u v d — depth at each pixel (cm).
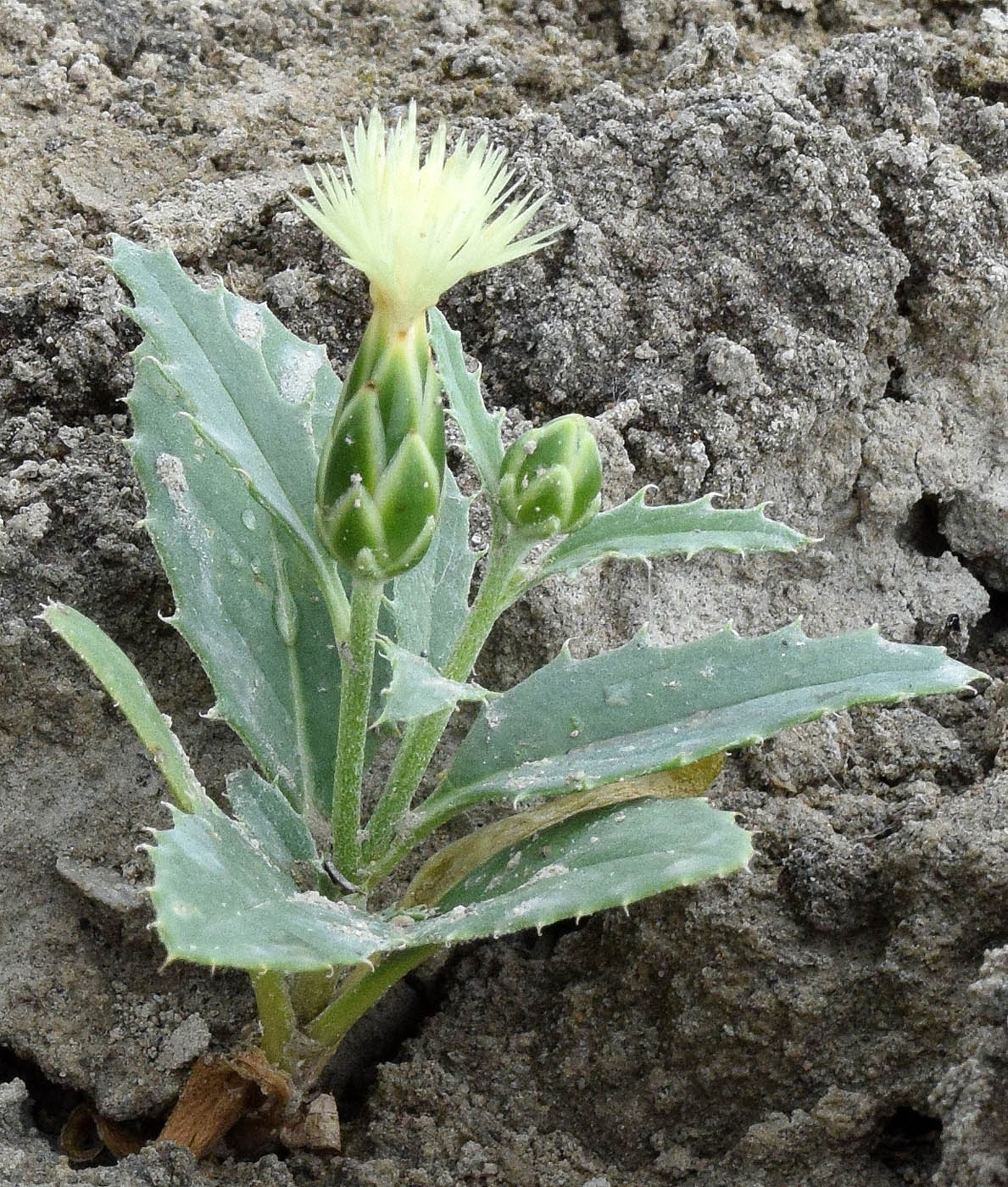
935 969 17
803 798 19
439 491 15
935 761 20
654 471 21
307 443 16
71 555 20
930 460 22
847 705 15
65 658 19
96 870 19
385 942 14
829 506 22
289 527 15
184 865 14
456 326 22
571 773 16
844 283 22
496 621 20
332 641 18
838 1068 17
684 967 18
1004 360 22
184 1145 17
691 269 22
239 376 16
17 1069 18
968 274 22
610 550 16
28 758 19
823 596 22
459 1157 18
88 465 20
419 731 16
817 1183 17
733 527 16
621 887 14
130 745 19
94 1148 18
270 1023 17
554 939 20
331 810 17
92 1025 18
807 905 18
